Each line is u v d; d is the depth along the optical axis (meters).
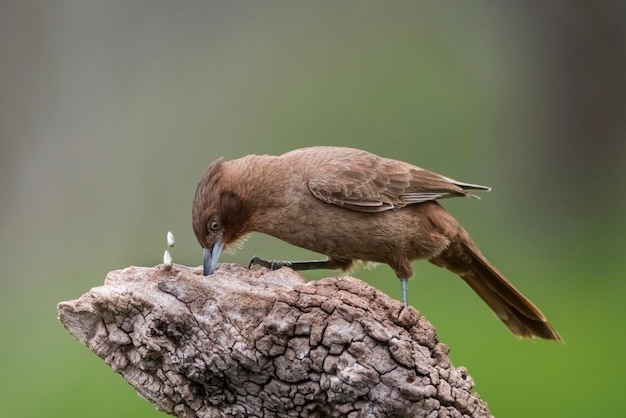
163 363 6.88
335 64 18.50
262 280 6.92
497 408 12.54
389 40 18.75
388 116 18.39
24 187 16.88
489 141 19.33
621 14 20.55
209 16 18.05
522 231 18.94
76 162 17.06
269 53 18.41
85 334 6.97
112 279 6.91
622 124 20.73
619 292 15.98
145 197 17.06
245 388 6.84
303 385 6.75
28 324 15.52
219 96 17.95
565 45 20.67
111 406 12.58
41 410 12.58
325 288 6.83
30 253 16.64
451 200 18.44
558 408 12.45
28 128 17.03
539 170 20.20
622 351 13.87
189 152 17.48
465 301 15.70
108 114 17.36
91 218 16.86
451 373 6.82
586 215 20.09
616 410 12.31
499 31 19.91
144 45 17.66
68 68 17.25
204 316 6.75
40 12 17.11
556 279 16.69
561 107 20.67
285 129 18.02
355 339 6.61
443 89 18.67
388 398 6.62
